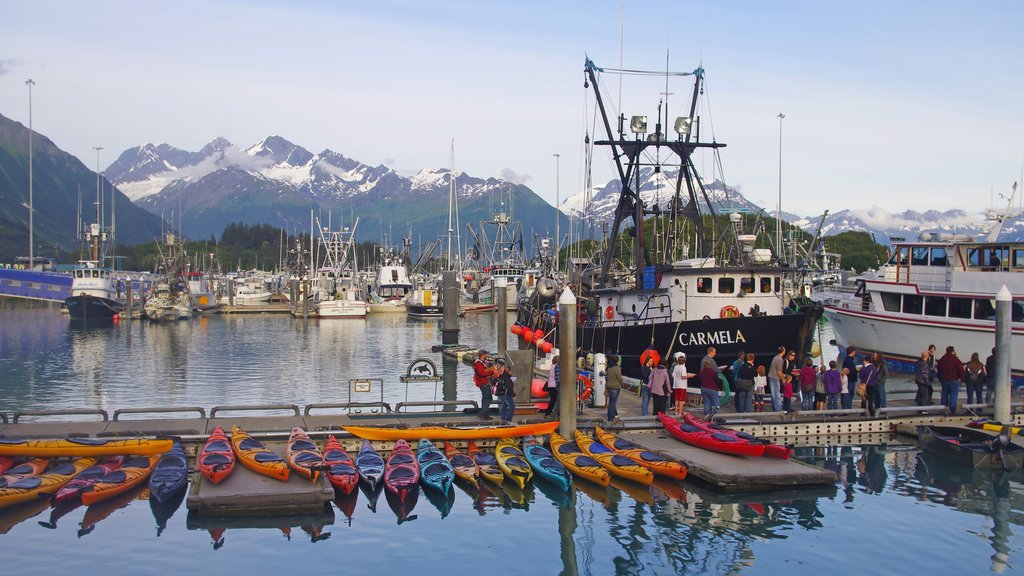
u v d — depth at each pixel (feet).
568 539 75.25
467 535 75.97
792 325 128.67
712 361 106.73
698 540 75.15
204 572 67.21
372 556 70.95
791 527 78.28
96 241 410.72
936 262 162.81
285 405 106.93
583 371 133.90
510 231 573.74
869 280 174.19
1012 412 114.42
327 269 531.09
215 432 96.99
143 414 136.26
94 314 360.28
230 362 211.00
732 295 138.21
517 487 89.71
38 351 234.99
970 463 97.60
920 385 117.29
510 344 267.18
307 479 83.46
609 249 166.71
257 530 76.07
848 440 110.22
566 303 101.45
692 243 304.91
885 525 78.79
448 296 256.73
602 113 158.10
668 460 91.56
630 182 160.15
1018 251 152.35
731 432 98.84
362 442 98.78
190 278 467.11
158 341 268.62
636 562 70.49
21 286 480.64
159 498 79.71
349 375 185.37
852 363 114.93
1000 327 110.11
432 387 167.32
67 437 93.35
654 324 135.33
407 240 577.43
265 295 497.87
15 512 79.30
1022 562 70.54
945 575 67.92
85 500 81.00
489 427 100.63
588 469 89.10
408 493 86.53
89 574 66.44
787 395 110.63
